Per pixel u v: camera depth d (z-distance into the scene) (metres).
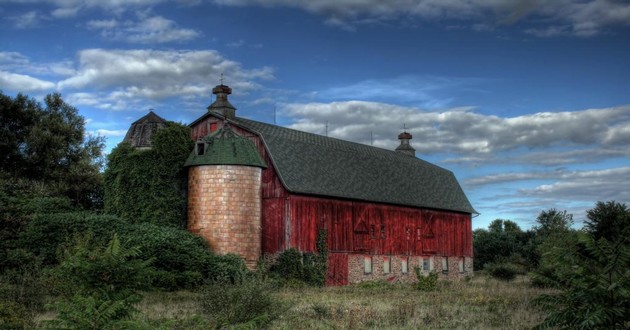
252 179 37.91
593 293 10.86
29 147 50.09
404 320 18.77
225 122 39.88
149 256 31.19
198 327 15.51
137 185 38.38
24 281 20.67
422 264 50.16
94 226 31.84
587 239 11.20
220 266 33.03
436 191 54.38
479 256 69.25
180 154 39.22
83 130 57.12
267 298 16.95
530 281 38.34
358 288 36.69
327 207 41.12
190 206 38.00
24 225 29.12
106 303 10.39
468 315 20.09
